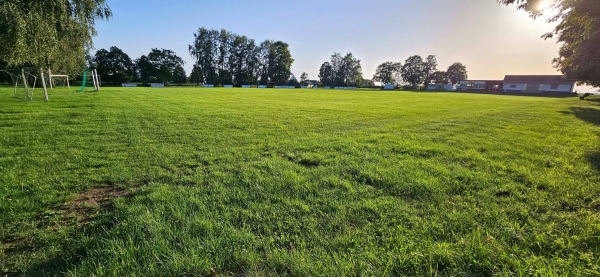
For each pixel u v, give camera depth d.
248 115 12.28
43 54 13.63
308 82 104.56
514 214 3.09
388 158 5.47
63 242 2.61
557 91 68.75
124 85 64.75
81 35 15.81
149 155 5.62
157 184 4.02
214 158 5.43
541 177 4.30
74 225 2.94
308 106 17.81
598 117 13.77
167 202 3.34
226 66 96.12
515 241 2.55
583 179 4.28
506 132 8.78
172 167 4.89
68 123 9.11
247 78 97.38
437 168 4.73
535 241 2.51
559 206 3.31
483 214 3.09
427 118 12.45
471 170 4.70
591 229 2.72
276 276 2.07
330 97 29.92
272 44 98.88
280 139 7.41
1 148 5.97
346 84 106.69
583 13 4.62
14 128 8.09
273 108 15.84
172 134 7.79
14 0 11.91
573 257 2.28
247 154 5.78
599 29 5.11
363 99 27.28
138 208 3.16
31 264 2.28
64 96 19.64
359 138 7.54
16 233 2.74
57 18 13.77
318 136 7.87
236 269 2.17
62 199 3.53
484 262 2.18
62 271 2.17
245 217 2.98
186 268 2.12
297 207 3.24
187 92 32.66
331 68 110.19
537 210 3.21
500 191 3.77
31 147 6.09
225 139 7.29
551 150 6.29
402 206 3.28
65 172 4.55
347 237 2.59
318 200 3.43
